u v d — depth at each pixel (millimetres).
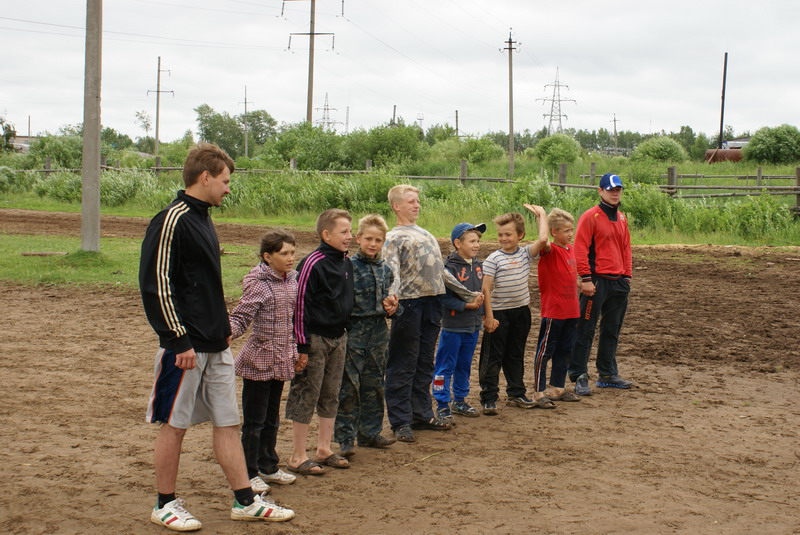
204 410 4227
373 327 5367
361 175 28281
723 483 4871
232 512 4219
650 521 4246
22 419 5980
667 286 13000
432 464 5188
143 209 30000
